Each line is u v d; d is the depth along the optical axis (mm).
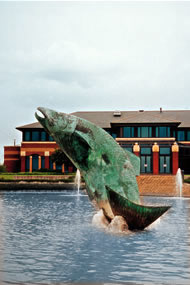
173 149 56281
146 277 8211
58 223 16547
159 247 11195
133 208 13047
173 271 8656
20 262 9438
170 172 56688
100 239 12422
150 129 58312
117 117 70312
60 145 14102
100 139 14000
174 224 16344
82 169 14328
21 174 55094
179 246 11344
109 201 13133
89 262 9430
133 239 12430
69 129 13562
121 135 58719
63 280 8000
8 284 7707
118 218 13688
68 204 27047
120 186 13883
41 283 7801
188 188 42906
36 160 66188
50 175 52438
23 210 22672
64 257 9938
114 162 14031
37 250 10797
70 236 13039
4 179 47781
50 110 13430
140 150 57375
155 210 13242
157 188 45250
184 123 65875
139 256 10047
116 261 9531
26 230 14492
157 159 56344
